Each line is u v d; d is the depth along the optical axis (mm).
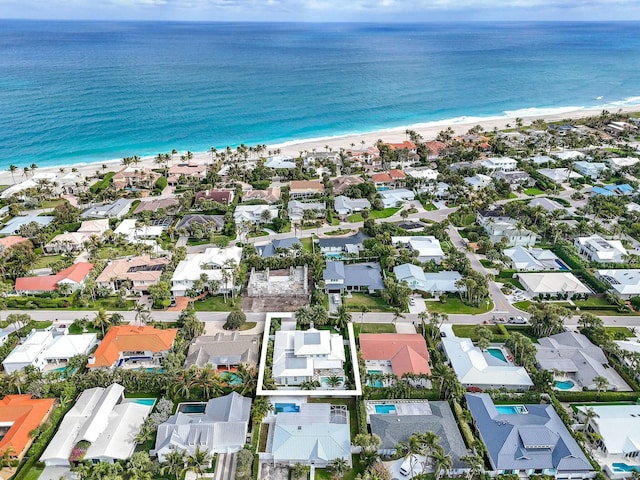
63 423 95062
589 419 95625
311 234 185500
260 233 186500
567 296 143625
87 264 157375
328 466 88375
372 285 146000
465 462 86250
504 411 101938
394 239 173000
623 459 90750
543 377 105500
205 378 102500
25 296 145250
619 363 114750
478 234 180750
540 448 89312
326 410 100188
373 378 108062
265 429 97812
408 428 93000
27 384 105562
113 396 101312
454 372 105312
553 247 171625
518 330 128000
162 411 98375
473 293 139750
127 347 115625
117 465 85188
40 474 87688
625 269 153500
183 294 145875
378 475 84375
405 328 129250
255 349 116812
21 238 177500
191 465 84188
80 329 129875
